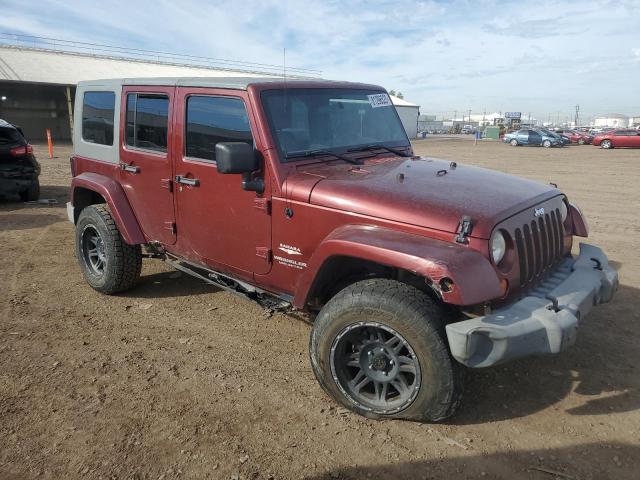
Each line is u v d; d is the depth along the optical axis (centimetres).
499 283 291
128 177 484
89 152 537
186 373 385
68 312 491
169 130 431
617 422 323
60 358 405
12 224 840
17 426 321
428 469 285
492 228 298
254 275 394
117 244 503
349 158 399
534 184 401
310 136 393
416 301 299
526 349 285
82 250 542
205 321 475
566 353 409
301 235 353
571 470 283
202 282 573
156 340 438
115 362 400
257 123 364
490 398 351
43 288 552
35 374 381
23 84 3591
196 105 409
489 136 5991
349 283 366
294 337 445
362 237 310
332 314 320
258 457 295
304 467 287
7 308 497
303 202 348
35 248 701
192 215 425
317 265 329
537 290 336
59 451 299
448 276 274
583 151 3177
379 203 322
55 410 338
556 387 363
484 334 280
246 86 370
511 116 9019
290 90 389
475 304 287
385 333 315
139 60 4719
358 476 280
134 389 363
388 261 294
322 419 330
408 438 310
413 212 312
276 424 325
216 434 315
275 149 362
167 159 436
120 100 482
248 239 387
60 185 1279
